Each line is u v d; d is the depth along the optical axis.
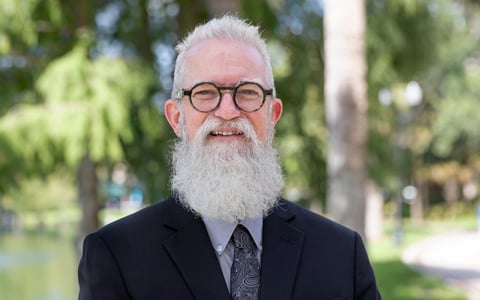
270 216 2.48
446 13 12.00
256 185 2.33
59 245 31.47
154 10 10.88
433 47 11.62
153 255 2.32
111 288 2.27
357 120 8.30
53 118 8.06
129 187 11.07
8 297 14.52
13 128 8.16
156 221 2.40
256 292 2.31
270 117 2.44
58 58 8.71
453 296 12.48
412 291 13.13
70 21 9.44
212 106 2.34
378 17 10.88
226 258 2.36
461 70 36.84
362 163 8.35
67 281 17.31
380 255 22.14
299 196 11.48
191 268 2.29
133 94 8.64
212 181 2.30
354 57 8.27
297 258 2.39
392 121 12.48
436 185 62.91
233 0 8.66
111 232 2.38
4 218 49.44
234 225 2.38
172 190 2.51
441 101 39.78
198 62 2.37
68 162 8.09
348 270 2.46
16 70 9.72
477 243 27.59
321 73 11.19
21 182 9.34
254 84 2.36
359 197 8.33
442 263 19.70
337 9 8.29
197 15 10.41
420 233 35.97
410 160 22.09
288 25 11.04
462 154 47.44
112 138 8.27
